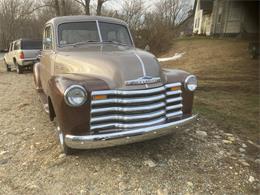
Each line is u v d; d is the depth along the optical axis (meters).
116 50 4.33
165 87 3.79
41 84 6.27
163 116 3.78
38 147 4.35
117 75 3.51
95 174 3.60
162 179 3.52
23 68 13.93
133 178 3.53
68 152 3.97
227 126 5.47
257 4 20.67
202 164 3.90
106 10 20.16
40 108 6.52
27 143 4.52
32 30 30.75
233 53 15.45
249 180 3.58
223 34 24.20
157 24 20.27
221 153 4.23
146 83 3.56
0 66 19.17
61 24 4.82
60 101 3.33
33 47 13.28
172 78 3.93
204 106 6.78
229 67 12.36
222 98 7.67
